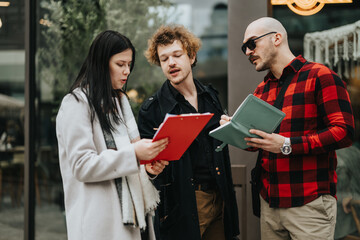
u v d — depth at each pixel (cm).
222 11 364
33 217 395
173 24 257
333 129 215
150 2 379
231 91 333
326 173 229
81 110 191
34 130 396
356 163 337
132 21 383
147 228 211
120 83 203
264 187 244
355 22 335
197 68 361
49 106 396
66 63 394
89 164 183
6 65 404
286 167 231
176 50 246
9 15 402
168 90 258
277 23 243
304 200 227
